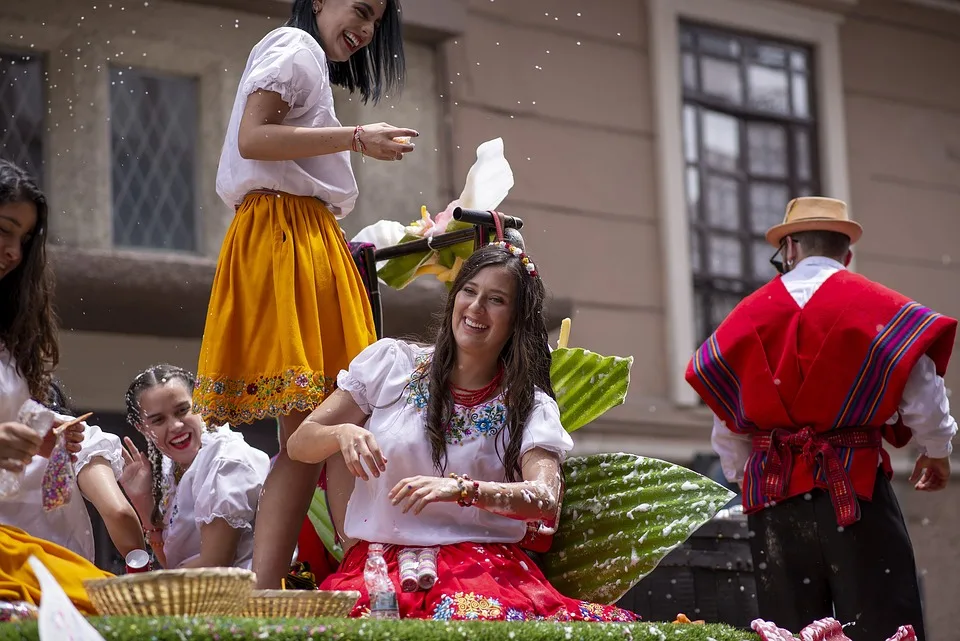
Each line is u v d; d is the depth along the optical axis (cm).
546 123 1070
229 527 392
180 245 923
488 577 335
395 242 451
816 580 448
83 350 812
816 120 1219
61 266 773
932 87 1280
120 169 907
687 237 1126
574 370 418
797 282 469
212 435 406
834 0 1220
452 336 357
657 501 387
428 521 346
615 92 1115
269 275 365
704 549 519
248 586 279
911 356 439
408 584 330
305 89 366
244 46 948
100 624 247
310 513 402
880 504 442
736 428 470
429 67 1008
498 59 1045
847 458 443
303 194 374
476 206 431
